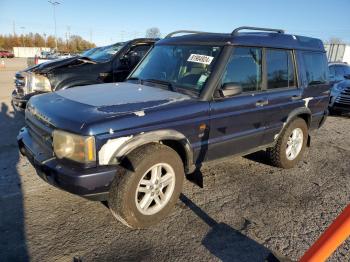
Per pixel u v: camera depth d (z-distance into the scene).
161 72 3.99
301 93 4.63
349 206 1.96
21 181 4.00
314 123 5.16
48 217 3.23
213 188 4.05
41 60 12.47
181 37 4.24
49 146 2.95
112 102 3.09
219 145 3.63
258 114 3.97
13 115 7.63
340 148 6.15
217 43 3.71
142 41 7.14
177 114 3.13
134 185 2.84
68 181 2.66
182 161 3.37
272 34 4.30
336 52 30.11
